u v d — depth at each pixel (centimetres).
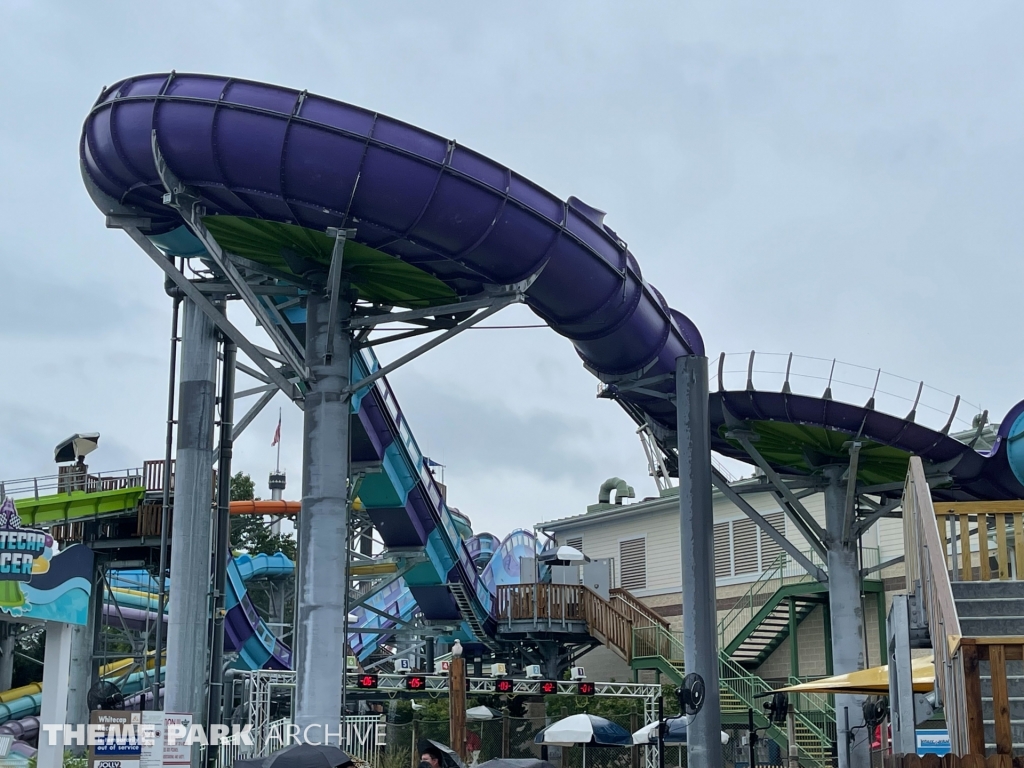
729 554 4803
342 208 2242
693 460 2733
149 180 2298
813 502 4603
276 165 2189
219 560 2934
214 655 2877
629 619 4203
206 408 2903
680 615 4781
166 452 2986
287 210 2291
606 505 5453
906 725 1410
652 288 2964
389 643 5956
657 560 4988
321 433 2522
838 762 3138
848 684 1919
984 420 2991
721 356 2930
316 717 2388
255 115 2181
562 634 4384
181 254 2672
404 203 2244
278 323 3002
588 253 2494
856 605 3184
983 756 968
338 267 2338
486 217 2309
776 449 3322
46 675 2345
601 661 4831
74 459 3800
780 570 4294
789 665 4350
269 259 2656
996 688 1002
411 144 2242
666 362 2905
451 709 2742
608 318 2631
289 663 4369
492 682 3500
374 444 3484
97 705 2834
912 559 1631
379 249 2412
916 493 1526
